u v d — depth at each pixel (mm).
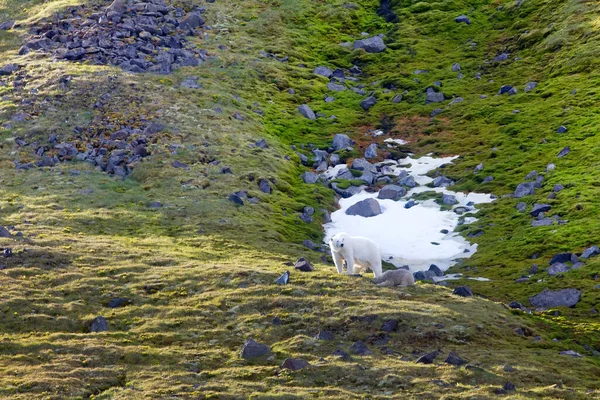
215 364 29844
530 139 71438
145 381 28328
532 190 62156
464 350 30828
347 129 78438
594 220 54688
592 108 73750
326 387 27562
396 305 34250
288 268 40688
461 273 51594
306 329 32531
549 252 51875
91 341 31594
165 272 39344
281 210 58781
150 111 69375
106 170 60625
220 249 46688
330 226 59750
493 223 58656
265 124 74562
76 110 68562
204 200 56250
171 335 32344
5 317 33500
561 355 32062
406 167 70875
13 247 41469
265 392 27156
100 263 40625
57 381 27875
